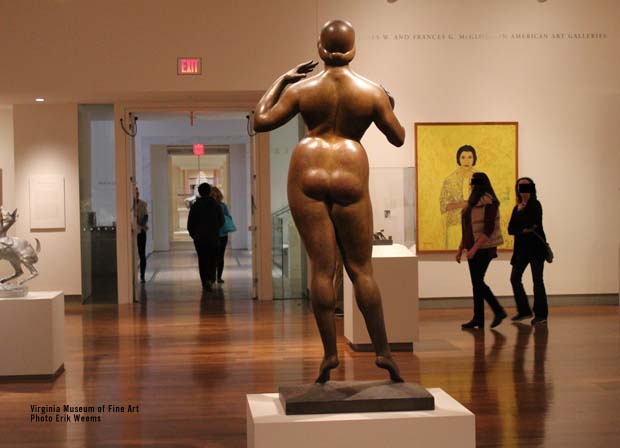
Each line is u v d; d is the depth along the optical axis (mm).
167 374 7098
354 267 3645
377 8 11172
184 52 10992
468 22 11250
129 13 10945
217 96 11633
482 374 6902
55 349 7055
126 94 11312
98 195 12141
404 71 11211
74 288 12211
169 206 25750
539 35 11297
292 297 12422
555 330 9234
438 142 11227
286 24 11031
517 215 9719
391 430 3289
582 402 5934
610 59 11352
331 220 3594
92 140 12125
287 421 3252
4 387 6676
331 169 3551
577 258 11430
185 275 16344
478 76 11266
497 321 9398
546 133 11344
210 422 5504
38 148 12109
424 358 7613
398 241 9758
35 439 5199
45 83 10914
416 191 11188
